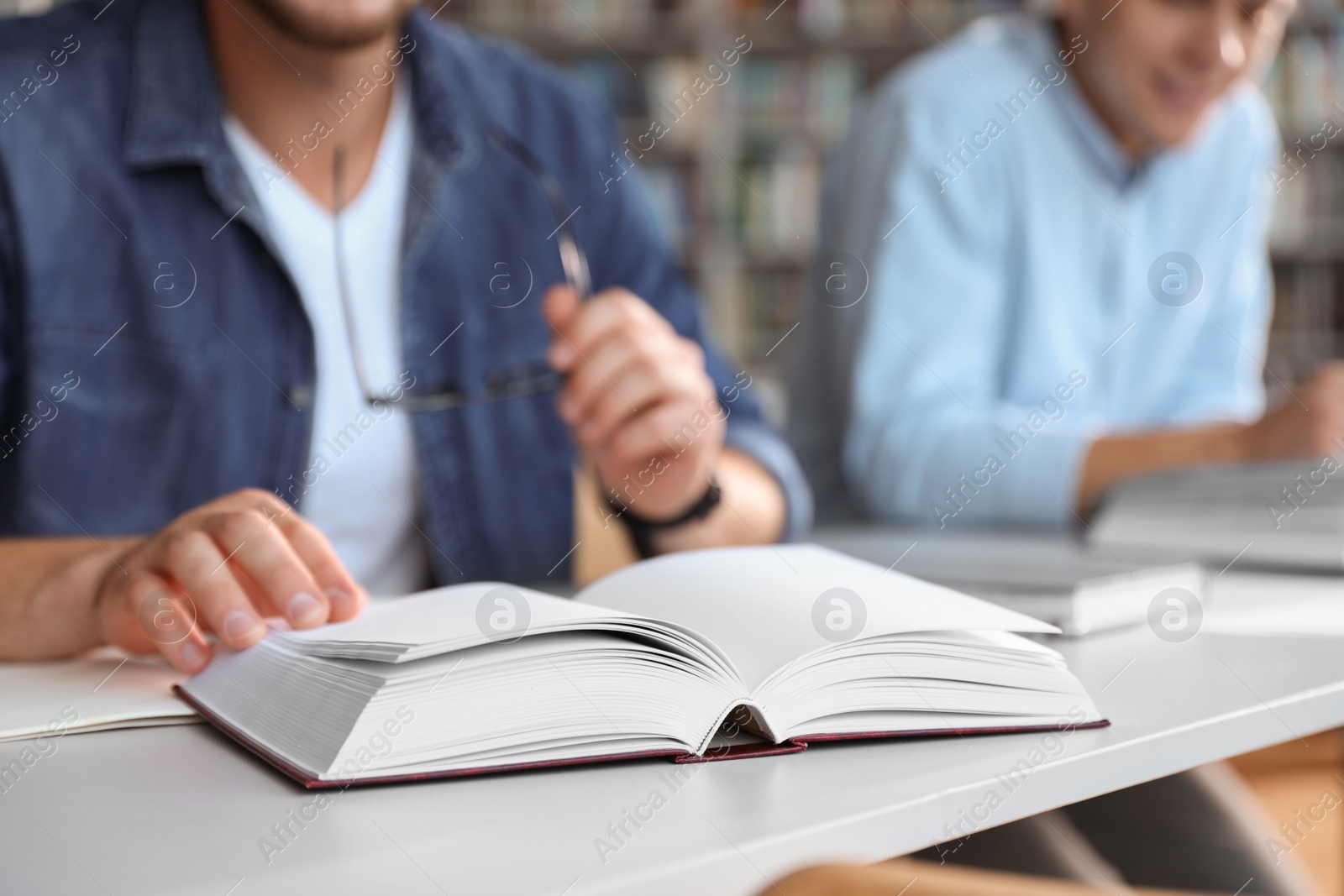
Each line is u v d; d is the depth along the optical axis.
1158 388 1.62
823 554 0.63
